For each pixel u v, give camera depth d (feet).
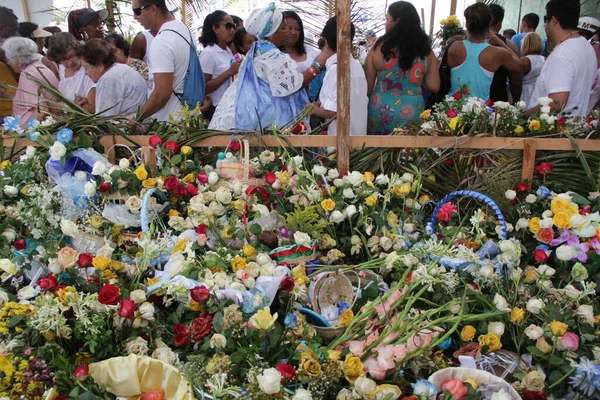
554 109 8.74
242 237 6.09
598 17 16.99
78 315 4.49
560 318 5.04
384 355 4.53
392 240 6.49
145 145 7.68
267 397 4.14
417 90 10.02
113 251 5.91
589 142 7.20
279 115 8.92
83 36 13.50
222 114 9.10
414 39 9.59
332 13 15.38
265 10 9.00
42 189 6.64
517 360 4.98
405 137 7.40
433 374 4.49
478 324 5.26
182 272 5.19
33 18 22.21
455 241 6.37
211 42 12.84
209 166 7.32
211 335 4.68
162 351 4.54
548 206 6.88
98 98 9.43
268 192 6.75
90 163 7.07
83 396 4.03
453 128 7.77
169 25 9.92
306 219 6.30
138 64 12.01
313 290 5.68
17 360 4.22
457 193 6.61
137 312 4.73
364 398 4.21
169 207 6.86
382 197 7.07
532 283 5.79
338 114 7.25
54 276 5.00
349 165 7.61
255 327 4.49
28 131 7.61
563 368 4.73
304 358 4.48
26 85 11.06
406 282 5.67
